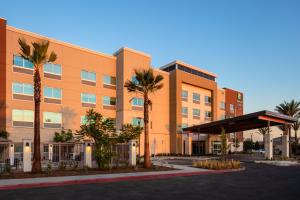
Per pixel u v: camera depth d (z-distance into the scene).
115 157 26.66
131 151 28.56
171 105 57.03
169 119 56.94
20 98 36.78
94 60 45.84
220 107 69.81
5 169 21.55
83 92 43.88
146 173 22.67
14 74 36.44
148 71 29.20
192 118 60.28
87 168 24.31
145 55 50.47
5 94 35.34
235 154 69.19
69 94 42.03
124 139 27.19
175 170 25.83
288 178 21.14
